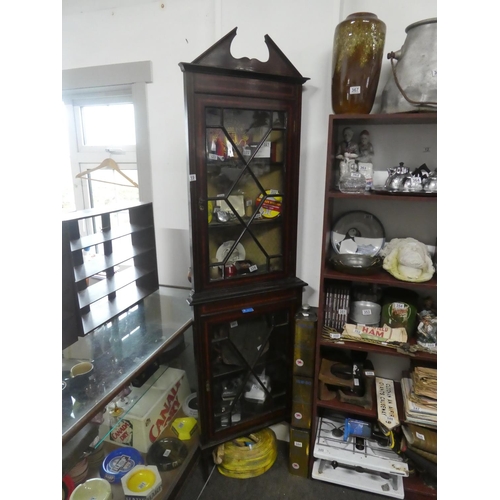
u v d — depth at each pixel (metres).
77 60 1.87
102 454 1.40
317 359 1.52
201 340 1.44
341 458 1.52
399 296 1.52
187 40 1.68
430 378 1.42
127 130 1.98
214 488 1.59
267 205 1.49
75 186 2.12
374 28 1.22
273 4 1.52
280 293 1.53
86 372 1.18
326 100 1.54
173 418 1.68
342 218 1.62
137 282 1.69
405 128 1.48
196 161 1.28
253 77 1.29
